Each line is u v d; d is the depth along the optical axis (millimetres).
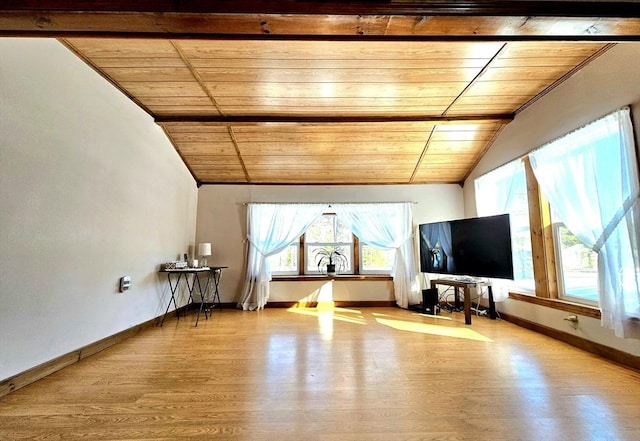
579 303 3037
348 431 1585
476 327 3713
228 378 2238
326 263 5449
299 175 5148
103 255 2898
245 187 5352
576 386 2082
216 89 3287
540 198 3486
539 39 1786
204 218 5273
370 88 3307
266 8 1485
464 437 1527
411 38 1913
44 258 2238
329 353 2773
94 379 2209
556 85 3166
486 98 3504
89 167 2717
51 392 2000
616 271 2418
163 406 1833
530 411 1768
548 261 3389
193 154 4566
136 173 3463
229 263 5207
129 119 3340
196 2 1470
